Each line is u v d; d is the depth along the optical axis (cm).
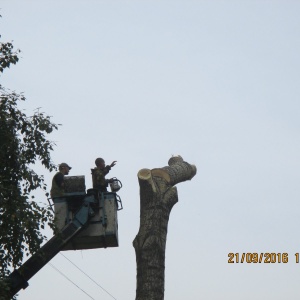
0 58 2761
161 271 3105
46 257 2930
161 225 3212
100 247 3103
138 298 3034
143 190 3291
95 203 3036
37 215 2638
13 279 2906
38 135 2753
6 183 2675
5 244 2603
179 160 3688
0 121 2725
